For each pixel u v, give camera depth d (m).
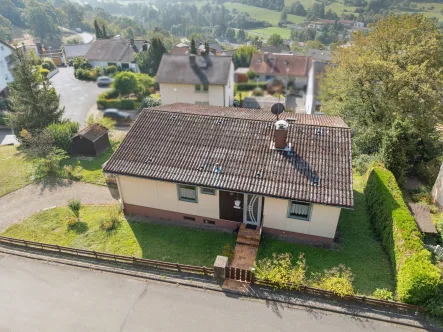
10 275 15.54
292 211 16.62
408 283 12.77
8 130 40.03
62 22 173.00
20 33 141.88
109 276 15.36
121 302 14.00
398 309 13.21
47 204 21.75
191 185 16.70
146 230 18.47
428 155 24.80
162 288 14.63
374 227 17.84
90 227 19.00
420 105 24.58
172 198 18.28
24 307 13.87
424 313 12.97
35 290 14.70
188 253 16.69
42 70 60.16
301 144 17.27
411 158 23.84
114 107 45.75
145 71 62.12
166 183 17.78
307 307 13.55
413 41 27.22
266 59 64.12
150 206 19.06
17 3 160.25
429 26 29.38
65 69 71.38
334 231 16.28
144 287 14.71
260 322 12.96
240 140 18.05
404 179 21.95
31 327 12.99
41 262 16.33
